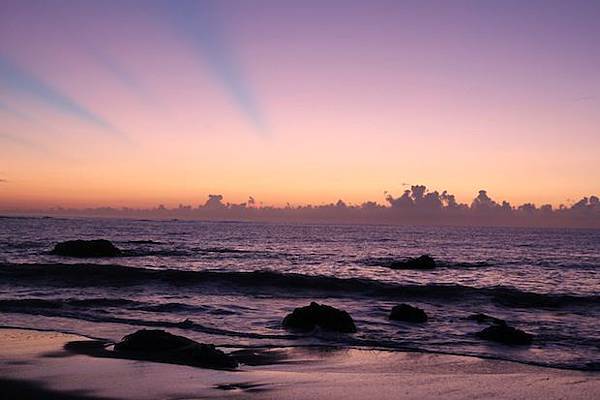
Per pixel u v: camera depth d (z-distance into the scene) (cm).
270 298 2300
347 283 2655
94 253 4444
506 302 2259
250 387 961
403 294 2447
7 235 7919
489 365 1177
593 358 1255
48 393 909
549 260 5119
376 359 1225
